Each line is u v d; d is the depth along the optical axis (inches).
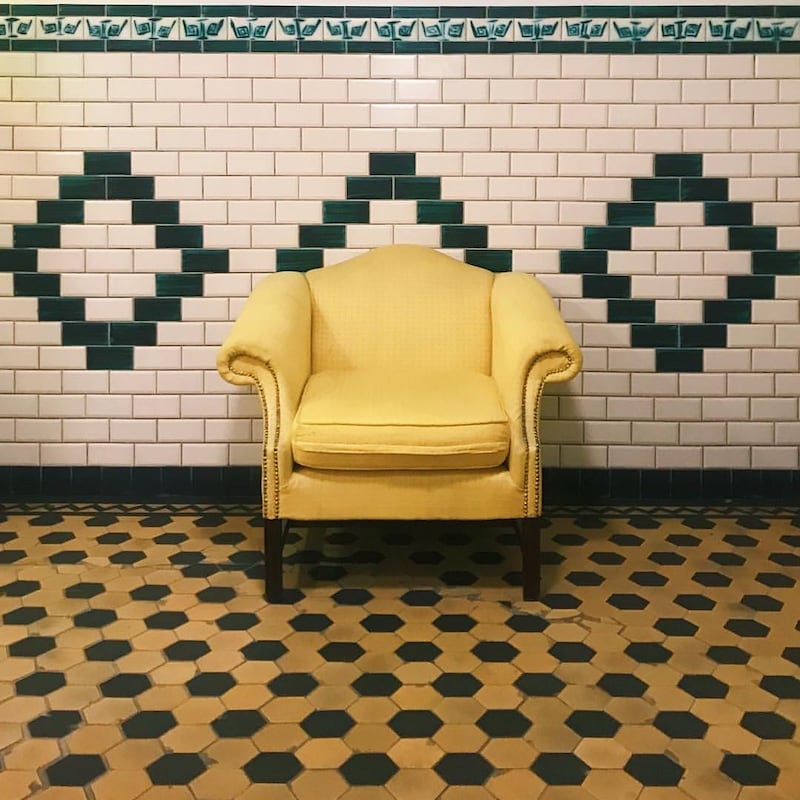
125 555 126.5
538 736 84.2
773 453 147.5
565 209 145.5
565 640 102.7
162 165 145.1
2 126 144.4
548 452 148.2
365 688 92.6
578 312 147.1
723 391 147.5
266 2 142.9
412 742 83.4
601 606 111.3
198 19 143.0
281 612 109.6
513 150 144.6
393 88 143.9
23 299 146.9
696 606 111.3
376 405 111.7
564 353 109.7
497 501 111.0
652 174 144.8
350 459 108.7
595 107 143.9
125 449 148.6
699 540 132.8
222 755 81.0
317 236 146.3
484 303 136.2
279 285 130.6
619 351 147.3
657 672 95.7
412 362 135.4
